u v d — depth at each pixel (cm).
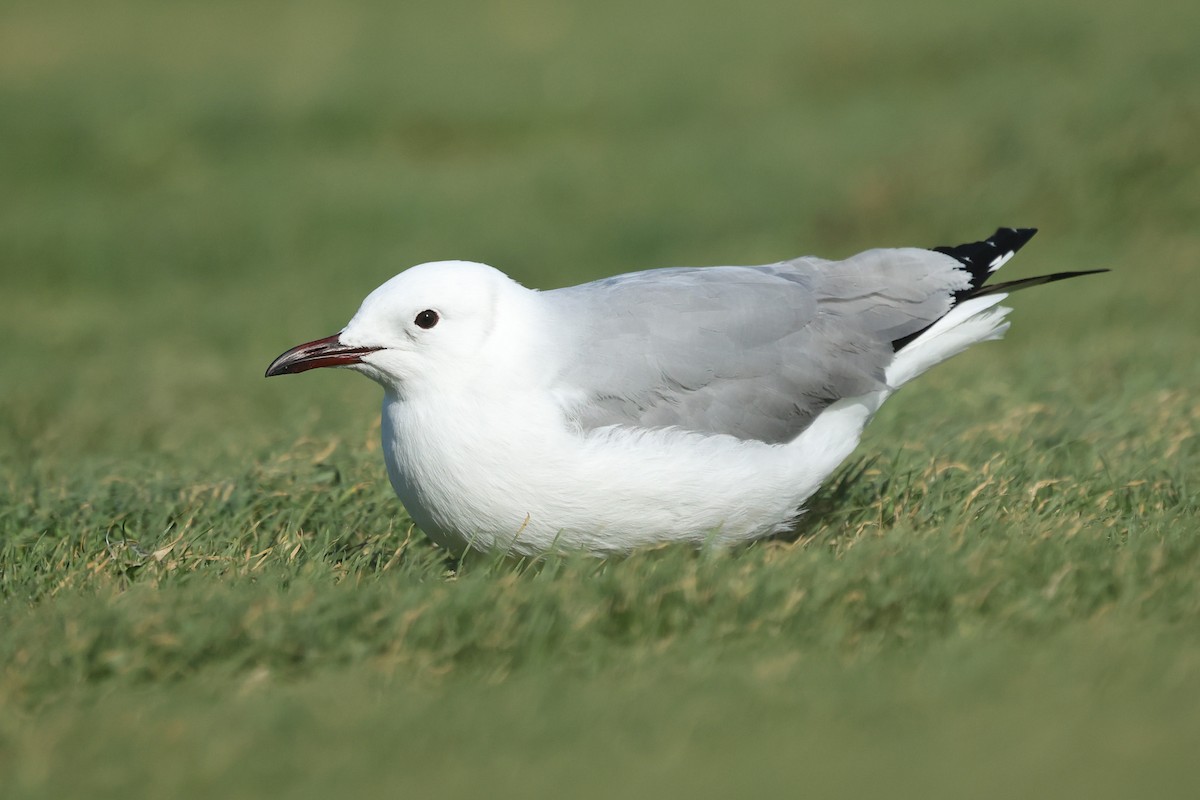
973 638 793
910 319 1066
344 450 1231
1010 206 2316
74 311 2442
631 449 914
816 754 673
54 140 3266
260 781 668
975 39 3503
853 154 2808
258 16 4438
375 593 853
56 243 2748
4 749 710
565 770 669
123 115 3366
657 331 962
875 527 1009
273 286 2522
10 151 3222
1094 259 2117
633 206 2795
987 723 691
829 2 4150
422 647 808
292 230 2792
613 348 947
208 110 3425
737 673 762
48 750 696
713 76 3650
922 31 3650
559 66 3825
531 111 3484
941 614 827
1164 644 766
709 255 2464
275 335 2139
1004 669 744
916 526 1000
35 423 1596
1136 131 2311
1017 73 3161
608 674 779
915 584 841
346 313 2259
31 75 3781
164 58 3953
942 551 887
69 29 4281
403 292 924
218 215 2880
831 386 1016
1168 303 1872
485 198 2941
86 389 1817
